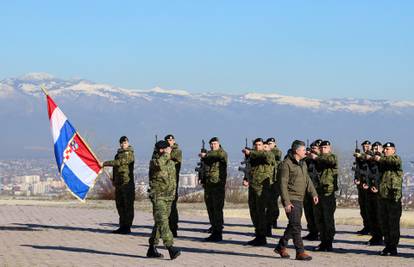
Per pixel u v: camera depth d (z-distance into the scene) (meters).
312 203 22.48
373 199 21.72
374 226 21.81
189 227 26.97
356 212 34.47
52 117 25.08
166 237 18.08
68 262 17.44
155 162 18.16
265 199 21.31
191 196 41.44
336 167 20.38
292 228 18.31
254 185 21.36
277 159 25.03
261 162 21.47
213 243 21.94
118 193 24.58
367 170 22.17
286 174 18.19
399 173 19.41
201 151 22.81
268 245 21.47
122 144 24.59
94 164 25.16
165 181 18.11
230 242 22.22
